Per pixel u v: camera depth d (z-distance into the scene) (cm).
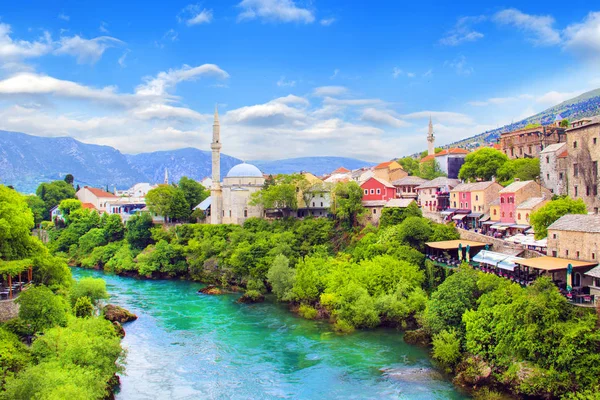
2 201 7838
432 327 7131
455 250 9500
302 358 7019
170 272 13900
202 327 8650
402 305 8112
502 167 13700
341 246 12544
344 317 8400
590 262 6694
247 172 17262
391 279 8812
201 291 11762
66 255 16925
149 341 7906
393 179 18100
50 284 8112
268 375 6462
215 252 13675
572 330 5388
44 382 4450
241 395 5897
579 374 5219
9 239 7681
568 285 6300
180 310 9894
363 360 6844
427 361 6750
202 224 15712
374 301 8350
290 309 9750
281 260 10694
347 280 9088
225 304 10394
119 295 11444
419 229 10131
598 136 9006
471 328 6406
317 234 12888
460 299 6994
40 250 8212
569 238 7181
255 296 10569
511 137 16138
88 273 14838
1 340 5681
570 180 9869
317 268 10156
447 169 17375
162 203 17138
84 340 5641
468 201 12475
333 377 6325
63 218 19400
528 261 7319
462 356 6450
